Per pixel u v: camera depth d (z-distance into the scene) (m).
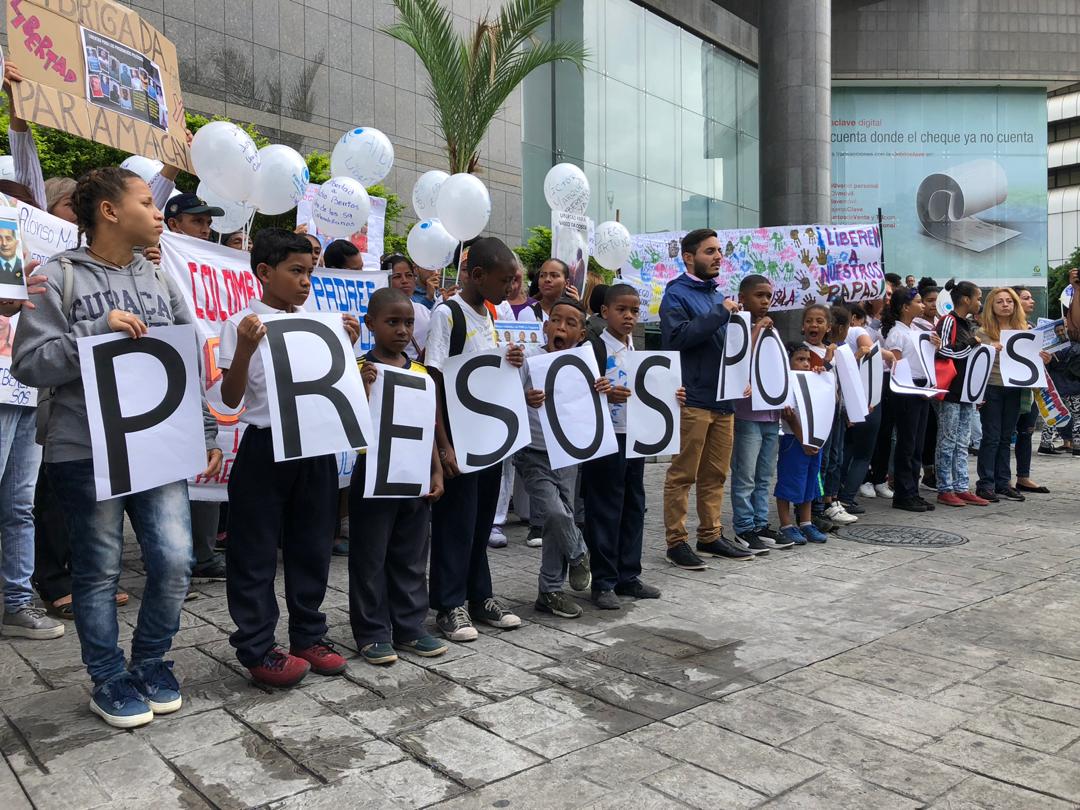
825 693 3.32
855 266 8.11
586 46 19.34
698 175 23.61
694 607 4.51
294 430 3.24
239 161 4.46
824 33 17.83
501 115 16.30
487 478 4.17
